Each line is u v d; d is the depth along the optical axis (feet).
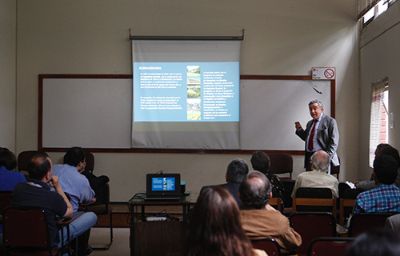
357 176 24.18
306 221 11.15
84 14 24.59
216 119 24.39
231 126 24.34
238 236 5.86
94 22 24.61
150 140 24.50
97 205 17.76
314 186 14.32
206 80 24.38
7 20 23.93
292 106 24.31
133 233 13.12
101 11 24.57
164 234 13.03
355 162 24.23
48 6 24.66
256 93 24.38
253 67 24.38
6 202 13.48
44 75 24.75
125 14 24.52
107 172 24.64
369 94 22.26
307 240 11.16
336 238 8.54
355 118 24.22
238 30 24.40
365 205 10.93
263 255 6.38
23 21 24.71
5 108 23.94
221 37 24.26
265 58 24.32
